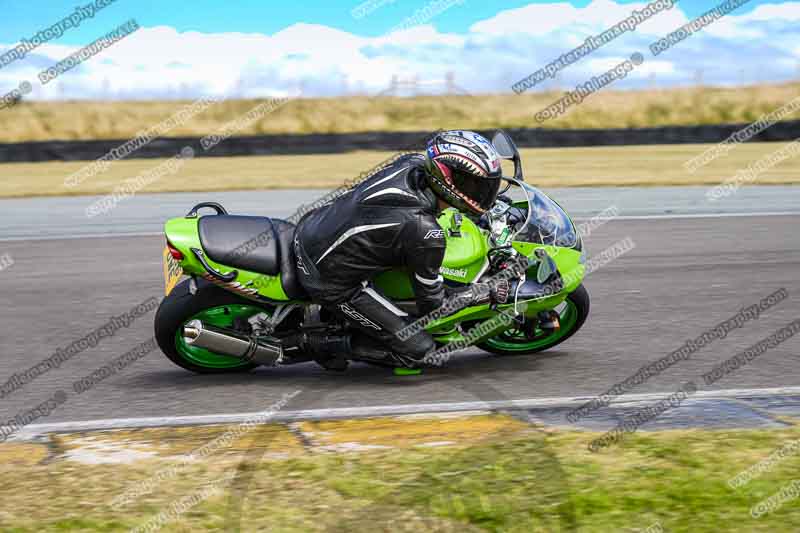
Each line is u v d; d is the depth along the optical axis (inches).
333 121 2652.6
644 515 304.5
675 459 353.1
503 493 323.9
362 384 482.6
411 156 458.3
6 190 1445.6
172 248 456.1
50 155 1863.9
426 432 397.1
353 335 478.9
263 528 300.5
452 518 305.1
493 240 478.3
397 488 330.3
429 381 484.7
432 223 435.8
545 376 490.0
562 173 1569.9
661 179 1472.7
